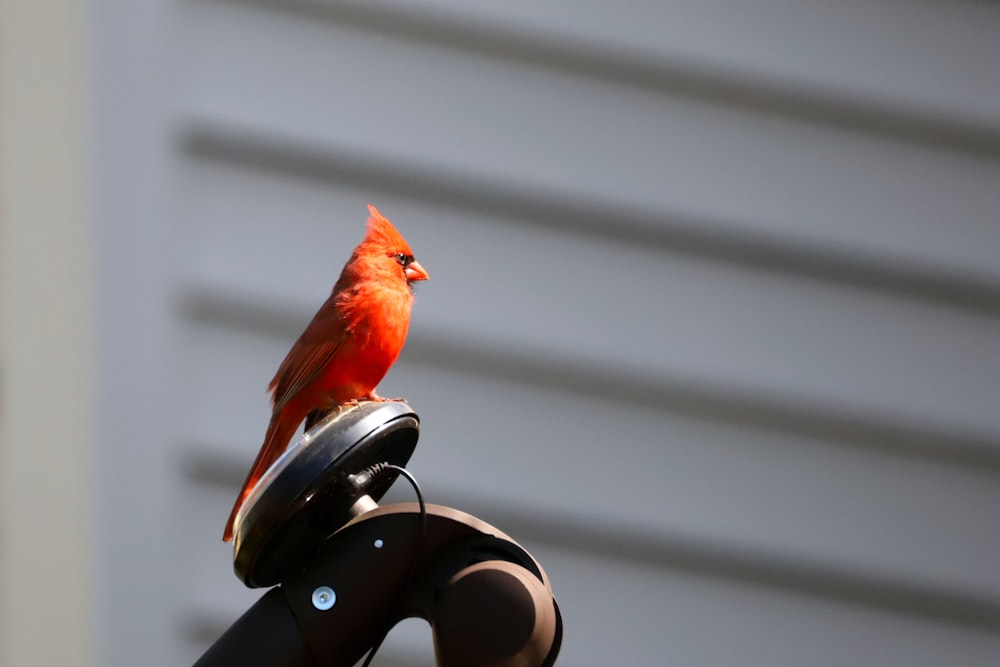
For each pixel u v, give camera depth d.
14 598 8.32
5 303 8.75
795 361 9.45
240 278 8.98
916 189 9.85
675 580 9.12
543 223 9.41
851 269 9.66
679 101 9.70
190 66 9.20
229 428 8.78
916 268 9.72
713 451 9.32
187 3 9.29
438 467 8.98
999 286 9.79
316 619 4.95
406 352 9.10
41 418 8.61
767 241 9.59
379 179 9.28
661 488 9.19
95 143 9.04
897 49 9.97
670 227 9.53
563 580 9.00
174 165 9.08
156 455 8.66
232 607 8.52
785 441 9.40
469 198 9.35
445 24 9.50
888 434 9.48
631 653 8.91
